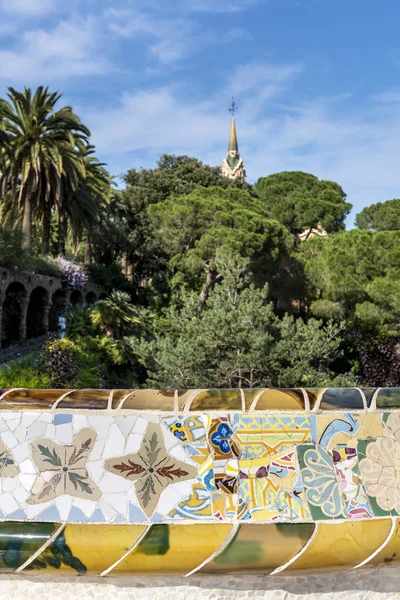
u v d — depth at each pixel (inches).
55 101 874.1
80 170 876.0
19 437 90.6
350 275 877.2
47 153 855.1
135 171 1605.6
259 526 83.6
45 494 86.9
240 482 87.5
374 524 85.5
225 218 984.9
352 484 88.3
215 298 565.0
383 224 1888.5
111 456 89.2
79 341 685.9
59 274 932.0
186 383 508.4
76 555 82.3
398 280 852.0
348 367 965.2
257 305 532.1
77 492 87.0
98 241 1270.9
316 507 85.9
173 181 1534.2
